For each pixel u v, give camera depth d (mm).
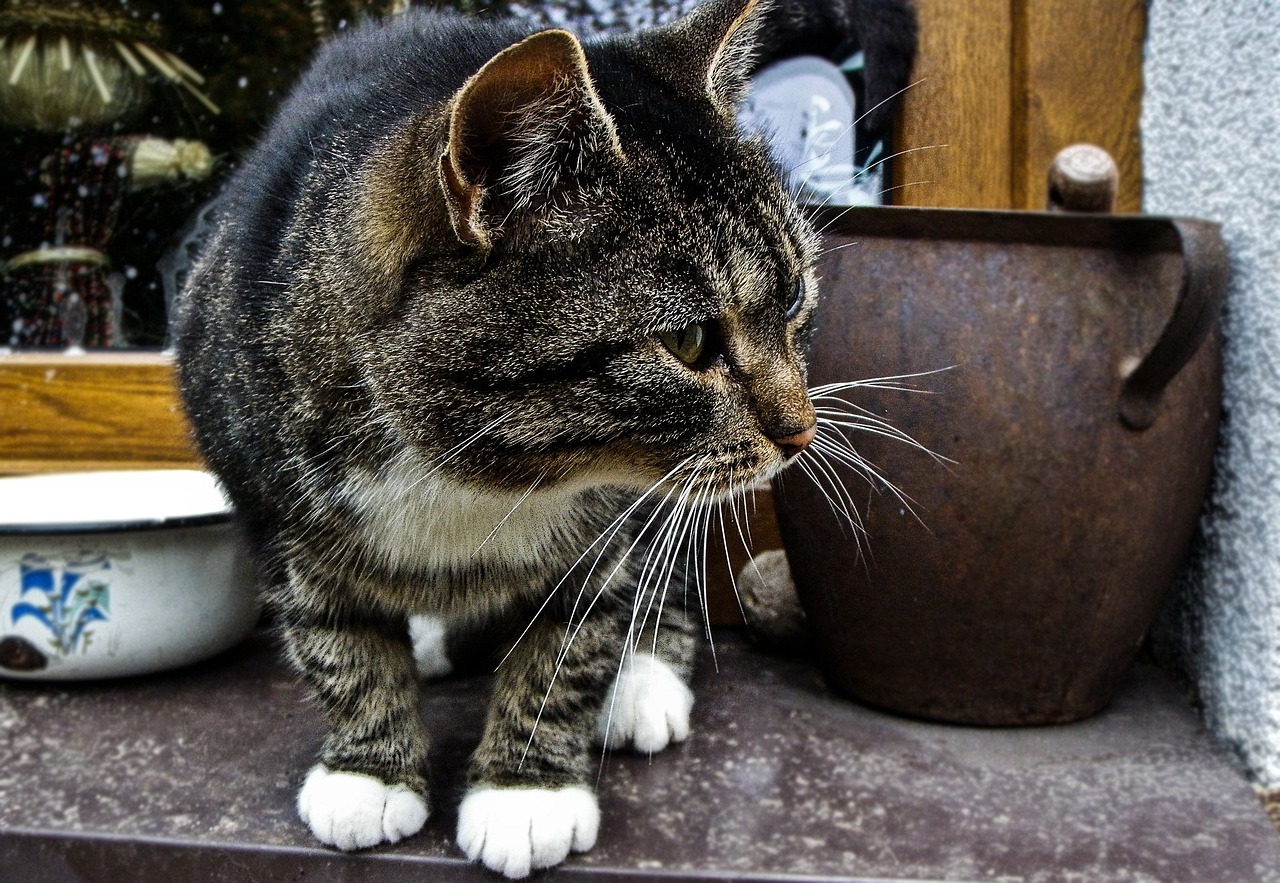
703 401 491
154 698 633
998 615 569
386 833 512
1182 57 640
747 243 492
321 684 531
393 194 474
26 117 792
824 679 645
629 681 585
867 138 687
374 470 495
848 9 639
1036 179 686
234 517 568
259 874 513
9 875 526
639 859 508
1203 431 570
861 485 570
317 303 491
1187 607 636
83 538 621
